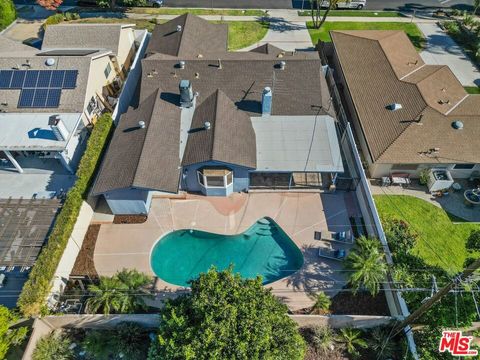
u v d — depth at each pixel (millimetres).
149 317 22344
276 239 28547
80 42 40375
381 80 36375
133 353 21766
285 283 25672
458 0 58406
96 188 27703
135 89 38062
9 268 23953
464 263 25984
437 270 24172
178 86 34000
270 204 30516
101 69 37312
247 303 18281
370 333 22922
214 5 56188
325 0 54438
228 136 30031
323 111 33156
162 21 52094
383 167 31266
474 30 50469
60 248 24422
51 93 33562
